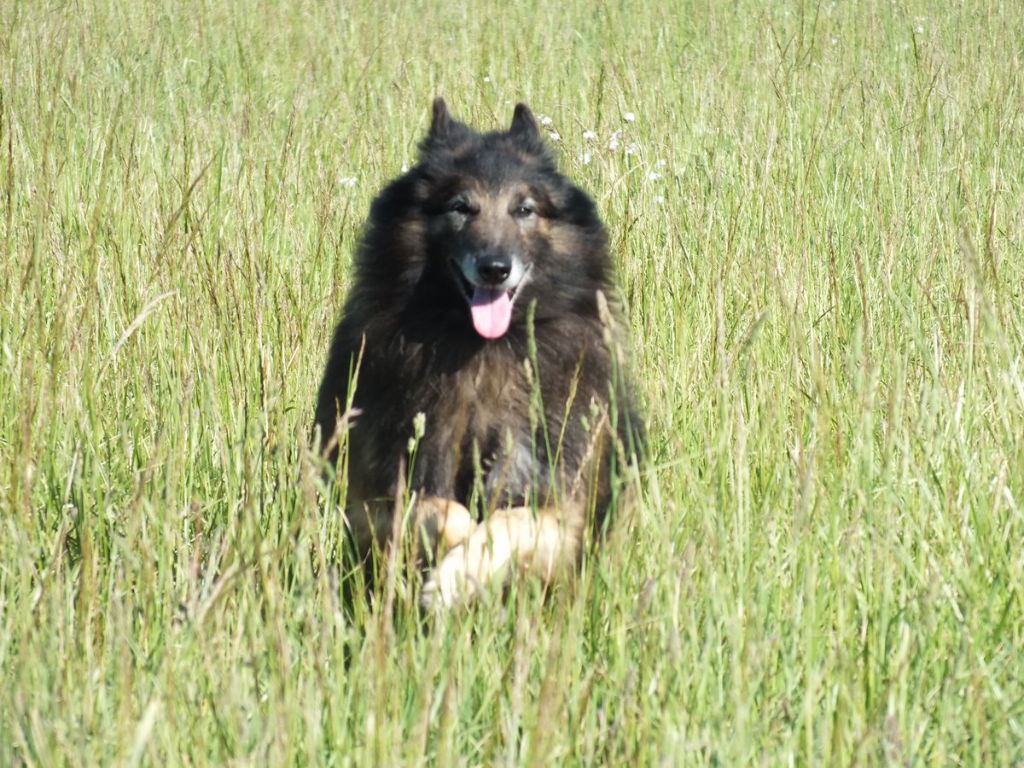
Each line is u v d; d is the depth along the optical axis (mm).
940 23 24656
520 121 9484
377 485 8305
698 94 18469
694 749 5457
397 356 8453
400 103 18125
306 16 26016
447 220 8539
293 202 13992
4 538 7250
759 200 13875
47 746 5227
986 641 6473
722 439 7059
